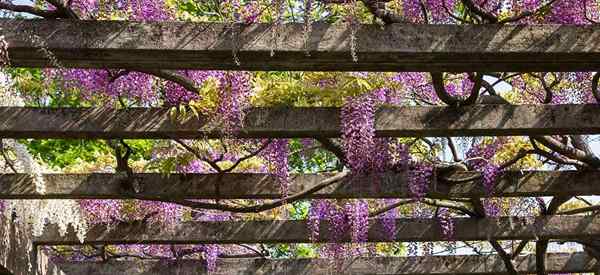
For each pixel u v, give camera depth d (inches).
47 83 200.7
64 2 143.3
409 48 144.9
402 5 178.2
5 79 185.9
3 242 229.8
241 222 269.7
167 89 186.4
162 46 141.9
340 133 183.9
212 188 225.1
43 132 180.7
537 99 242.8
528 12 163.5
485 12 163.0
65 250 320.8
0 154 223.1
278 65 152.5
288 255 513.0
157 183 225.1
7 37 139.7
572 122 186.5
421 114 186.7
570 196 255.0
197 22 143.2
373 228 272.7
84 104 381.1
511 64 157.5
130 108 183.9
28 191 224.2
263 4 167.6
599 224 273.9
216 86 181.8
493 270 307.1
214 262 297.0
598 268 299.0
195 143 225.0
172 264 302.2
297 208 444.1
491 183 231.6
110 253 309.7
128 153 223.0
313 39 143.9
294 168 375.9
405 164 227.0
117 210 266.7
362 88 185.2
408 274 303.9
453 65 155.6
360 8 155.7
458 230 274.1
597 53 147.3
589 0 177.3
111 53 143.0
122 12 185.3
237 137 184.4
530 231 273.4
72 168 286.0
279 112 184.1
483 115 187.0
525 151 229.5
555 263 314.8
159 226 268.4
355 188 228.4
